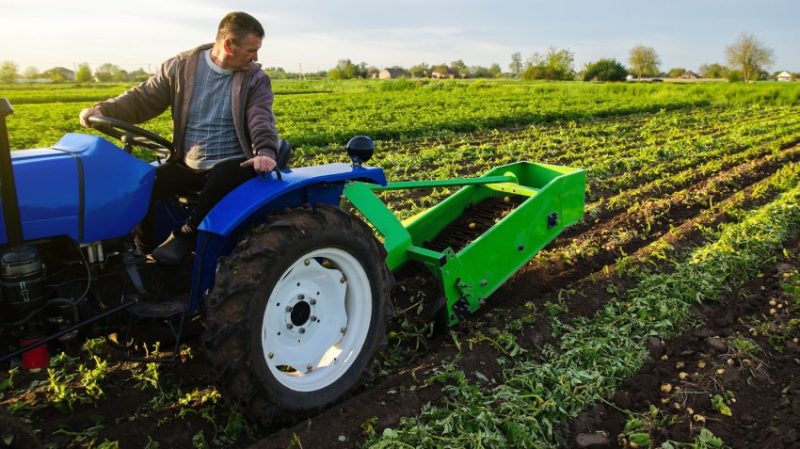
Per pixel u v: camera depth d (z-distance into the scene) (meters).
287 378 3.44
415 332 4.29
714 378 3.93
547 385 3.80
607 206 7.85
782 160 10.80
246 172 3.49
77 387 3.79
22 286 2.84
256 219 3.48
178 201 3.83
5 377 3.90
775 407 3.68
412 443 3.19
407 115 20.73
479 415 3.37
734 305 5.03
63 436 3.36
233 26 3.35
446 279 4.28
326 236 3.38
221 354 3.06
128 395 3.73
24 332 2.98
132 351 3.79
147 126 17.69
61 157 3.07
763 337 4.47
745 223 6.71
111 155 3.21
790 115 20.39
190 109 3.57
